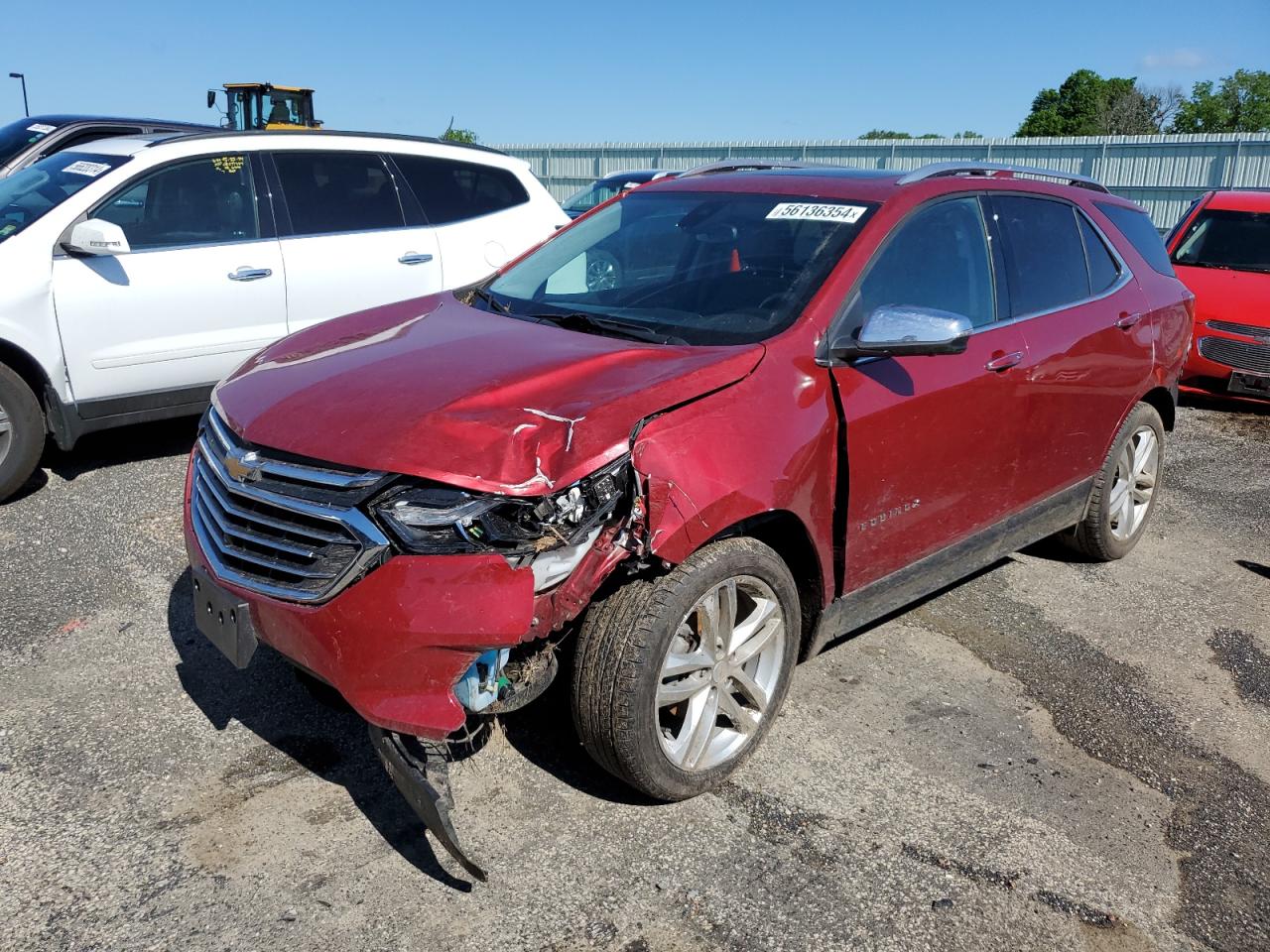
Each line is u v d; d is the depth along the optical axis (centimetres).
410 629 239
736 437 283
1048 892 278
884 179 387
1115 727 366
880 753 337
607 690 269
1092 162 2589
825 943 253
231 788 300
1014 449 399
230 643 269
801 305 327
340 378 294
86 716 333
